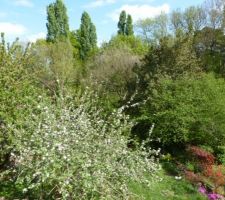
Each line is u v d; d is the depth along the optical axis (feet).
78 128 35.17
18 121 38.40
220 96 69.00
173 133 66.03
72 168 32.24
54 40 182.39
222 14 127.44
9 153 41.27
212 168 57.57
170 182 52.90
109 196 33.27
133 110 75.97
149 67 84.53
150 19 149.59
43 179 30.91
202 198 49.24
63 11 188.03
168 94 67.87
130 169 35.65
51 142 32.58
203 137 65.98
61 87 52.75
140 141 67.05
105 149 34.53
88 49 191.52
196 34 124.88
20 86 42.60
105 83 95.14
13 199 36.40
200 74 78.23
